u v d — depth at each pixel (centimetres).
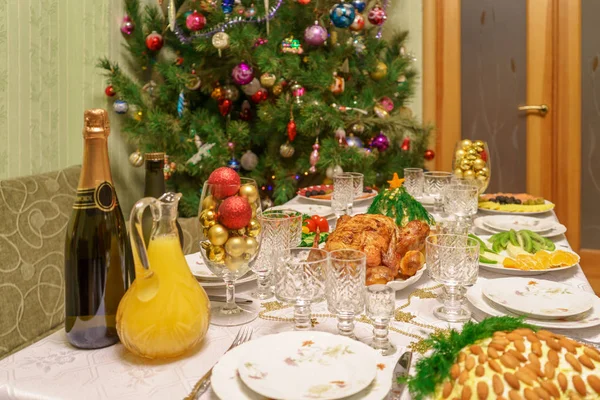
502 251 145
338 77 296
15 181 173
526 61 353
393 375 78
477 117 363
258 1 273
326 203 210
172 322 84
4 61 236
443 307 107
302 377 74
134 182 320
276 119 287
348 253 94
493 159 364
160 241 85
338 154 273
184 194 308
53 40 261
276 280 96
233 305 106
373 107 302
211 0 271
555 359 65
